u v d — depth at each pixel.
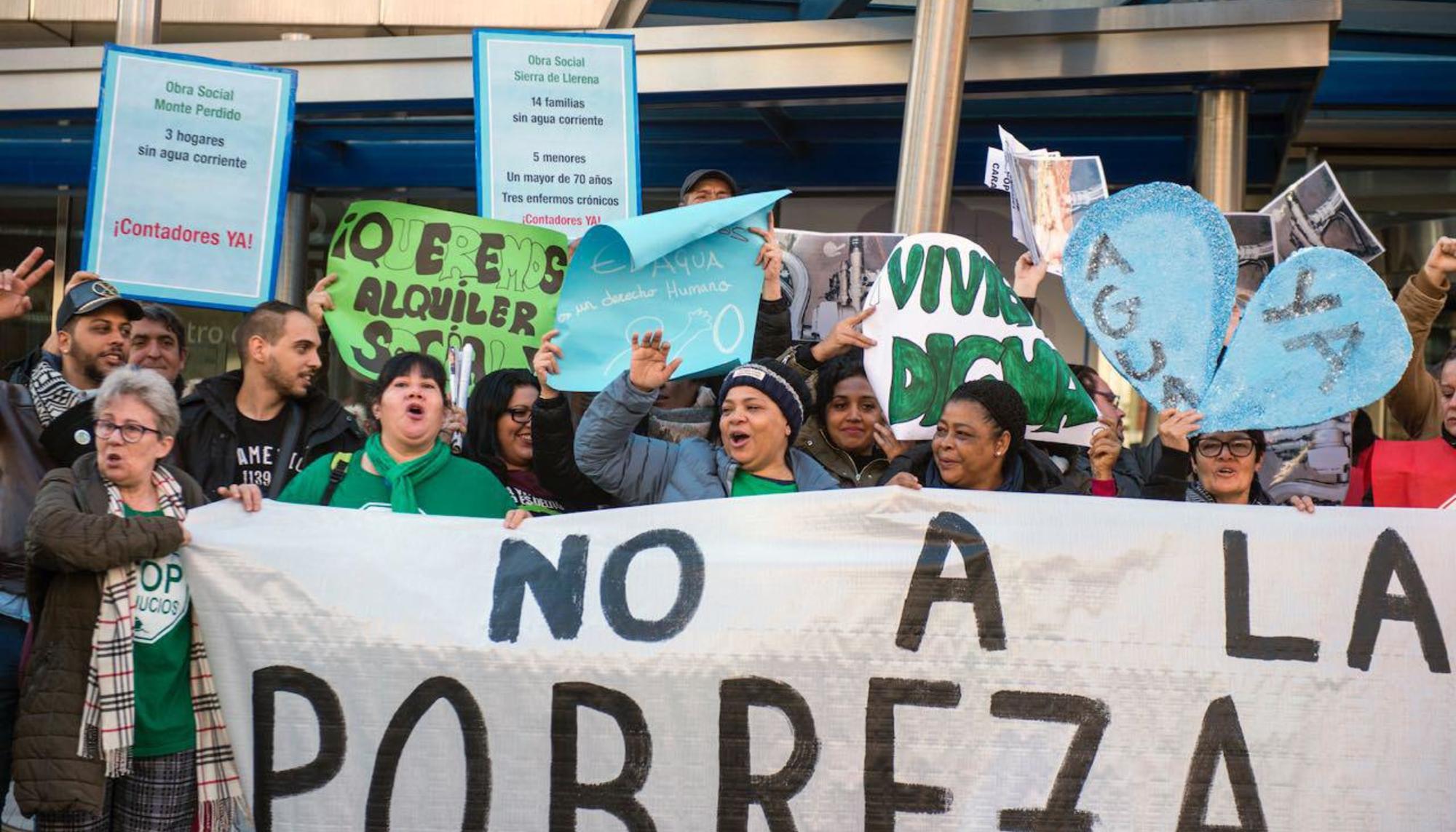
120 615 4.36
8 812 5.18
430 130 10.44
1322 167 6.62
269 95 6.75
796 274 6.60
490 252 6.46
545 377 5.12
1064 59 7.91
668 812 4.54
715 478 4.96
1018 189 6.56
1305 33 7.67
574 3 11.35
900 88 8.38
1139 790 4.54
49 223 11.63
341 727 4.55
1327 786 4.55
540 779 4.54
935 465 5.24
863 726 4.56
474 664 4.56
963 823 4.52
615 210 6.86
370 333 6.37
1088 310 5.05
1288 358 4.90
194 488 4.76
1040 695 4.57
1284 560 4.63
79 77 9.42
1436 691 4.57
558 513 5.42
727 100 8.70
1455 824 4.54
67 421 5.05
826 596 4.61
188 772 4.55
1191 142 10.04
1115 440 5.43
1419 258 10.86
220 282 6.66
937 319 5.72
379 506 4.95
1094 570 4.62
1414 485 5.45
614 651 4.57
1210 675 4.58
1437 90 10.13
